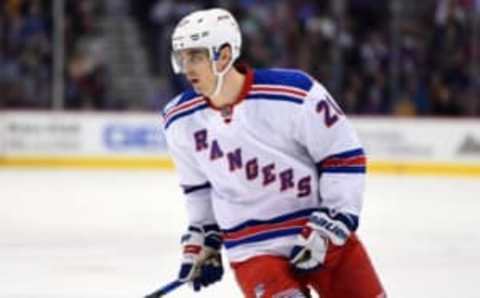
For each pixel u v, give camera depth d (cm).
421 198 1739
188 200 553
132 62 2256
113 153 2217
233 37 495
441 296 922
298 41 2286
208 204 553
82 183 1897
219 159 513
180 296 899
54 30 2186
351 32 2250
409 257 1144
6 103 2212
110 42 2253
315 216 498
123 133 2212
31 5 2223
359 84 2239
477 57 2242
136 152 2216
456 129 2216
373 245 1227
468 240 1280
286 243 514
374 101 2244
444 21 2248
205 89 498
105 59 2245
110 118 2209
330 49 2275
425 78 2255
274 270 504
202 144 517
